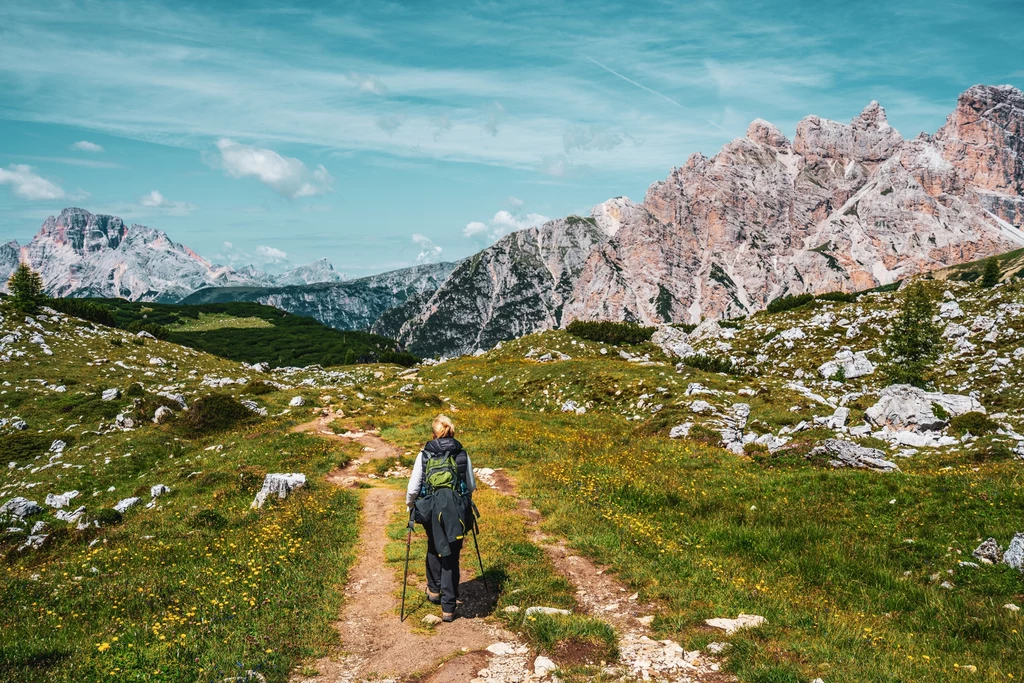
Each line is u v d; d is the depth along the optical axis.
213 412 35.88
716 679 6.97
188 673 7.21
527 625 8.37
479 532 13.24
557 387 49.50
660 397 41.94
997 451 24.02
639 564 11.62
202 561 14.02
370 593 10.57
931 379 52.81
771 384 44.88
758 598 10.01
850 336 67.44
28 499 23.84
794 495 18.25
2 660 7.60
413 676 7.38
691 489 18.72
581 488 18.22
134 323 90.00
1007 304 60.59
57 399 41.94
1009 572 11.68
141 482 26.08
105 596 11.70
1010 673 7.68
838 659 7.44
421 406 42.03
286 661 7.76
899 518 15.52
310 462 25.33
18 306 61.28
